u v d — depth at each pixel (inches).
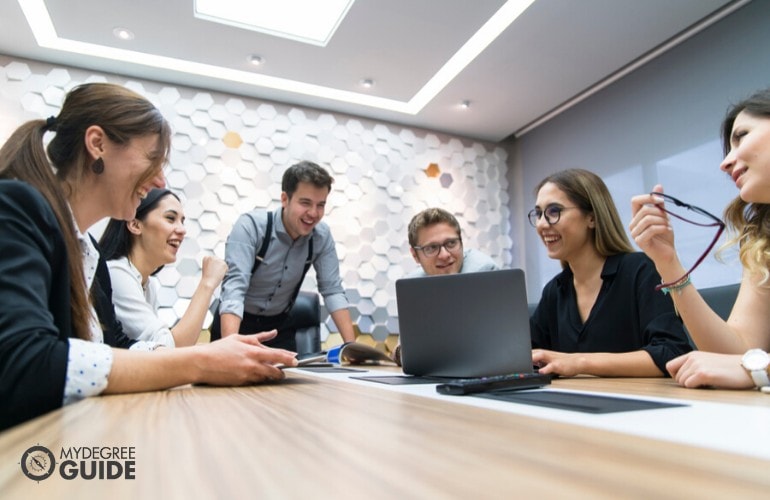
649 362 36.9
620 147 111.4
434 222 75.2
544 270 135.0
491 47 98.3
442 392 23.0
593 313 53.6
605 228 55.4
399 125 133.0
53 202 27.8
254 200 112.5
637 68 107.1
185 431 11.4
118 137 31.9
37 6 86.6
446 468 7.3
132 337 51.5
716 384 25.2
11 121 95.8
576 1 85.0
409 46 97.5
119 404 18.0
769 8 83.0
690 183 95.2
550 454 8.3
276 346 90.1
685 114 96.7
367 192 125.2
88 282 33.4
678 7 87.4
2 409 19.4
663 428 12.4
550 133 133.5
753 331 40.6
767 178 40.8
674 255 39.9
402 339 36.8
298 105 121.3
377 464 7.7
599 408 16.1
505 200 145.7
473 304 34.9
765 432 11.8
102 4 83.5
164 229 60.9
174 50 97.9
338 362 58.1
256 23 91.4
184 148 108.0
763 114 41.8
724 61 89.6
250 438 10.4
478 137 142.9
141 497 6.2
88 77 102.8
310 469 7.5
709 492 5.7
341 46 97.3
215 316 84.4
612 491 5.8
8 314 20.4
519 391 24.2
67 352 21.2
